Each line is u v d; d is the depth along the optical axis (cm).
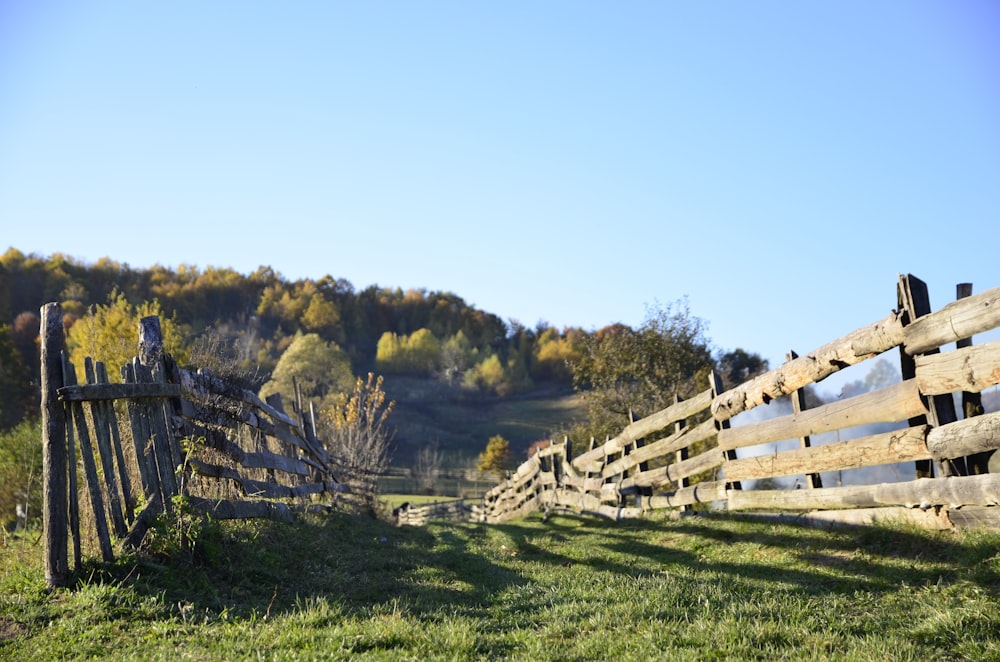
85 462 688
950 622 484
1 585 634
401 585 796
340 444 2512
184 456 801
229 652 505
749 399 964
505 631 582
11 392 4119
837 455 788
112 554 681
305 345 5994
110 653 520
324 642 524
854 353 746
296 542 929
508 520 1992
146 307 2062
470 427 9625
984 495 593
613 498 1396
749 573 758
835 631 506
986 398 793
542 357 12812
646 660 466
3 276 9244
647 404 2586
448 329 14275
